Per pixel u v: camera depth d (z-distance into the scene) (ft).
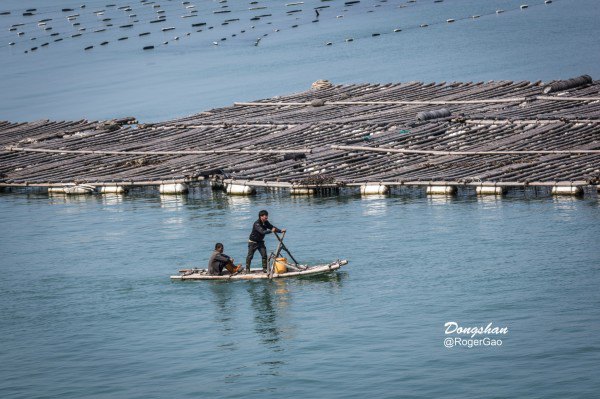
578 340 382.22
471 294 447.83
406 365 371.97
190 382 370.53
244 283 488.02
